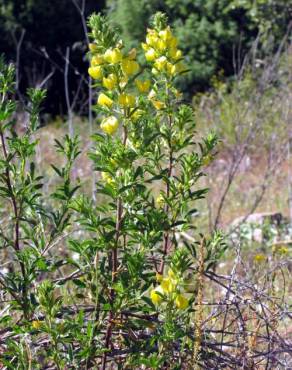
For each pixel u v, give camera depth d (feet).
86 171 24.76
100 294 9.42
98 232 9.30
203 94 45.37
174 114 10.18
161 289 9.11
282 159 24.94
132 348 9.64
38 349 9.84
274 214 25.38
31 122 10.18
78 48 60.23
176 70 10.18
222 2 49.88
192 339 9.66
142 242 9.33
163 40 10.16
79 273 10.09
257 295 10.96
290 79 28.19
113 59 9.12
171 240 10.19
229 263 18.99
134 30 50.01
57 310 9.34
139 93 9.79
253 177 31.09
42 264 9.55
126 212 9.30
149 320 9.71
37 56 61.52
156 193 20.13
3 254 13.02
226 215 27.17
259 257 14.42
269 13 44.14
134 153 9.09
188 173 9.86
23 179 9.86
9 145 9.80
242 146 25.12
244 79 35.76
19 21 61.05
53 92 59.72
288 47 31.76
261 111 26.25
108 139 9.28
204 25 50.19
